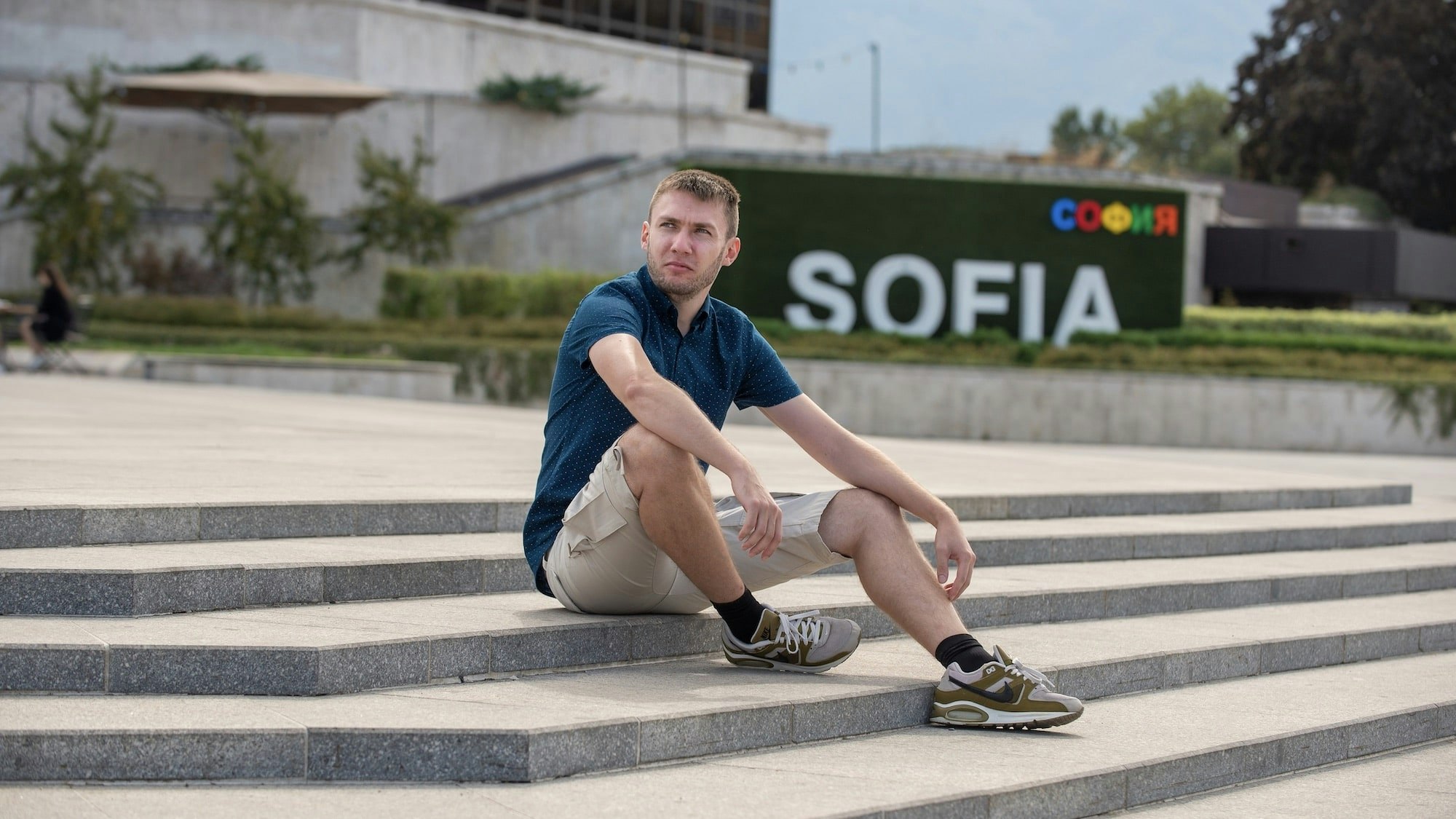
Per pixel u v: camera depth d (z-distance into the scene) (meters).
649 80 42.38
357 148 34.88
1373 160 51.59
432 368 19.89
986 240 23.28
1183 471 10.26
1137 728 4.00
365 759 3.06
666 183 3.97
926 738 3.69
